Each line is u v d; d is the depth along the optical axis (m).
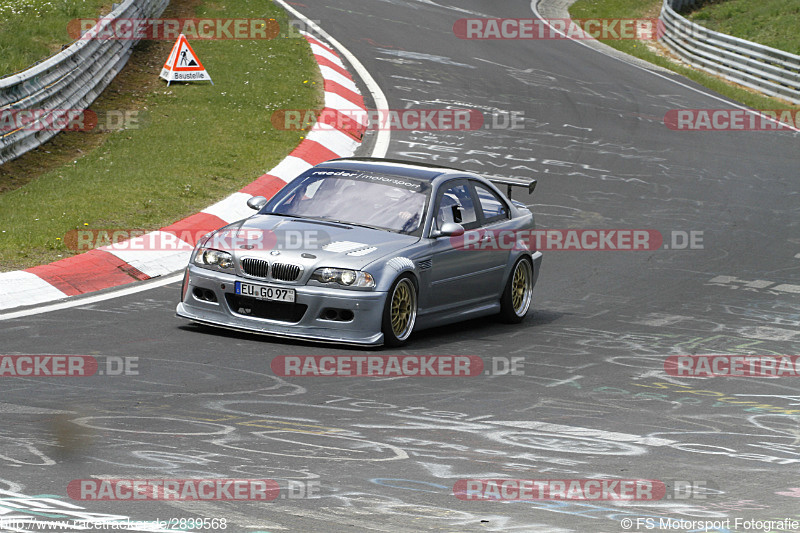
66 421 21.47
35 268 35.62
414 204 32.84
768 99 94.50
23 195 45.81
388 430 22.06
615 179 61.75
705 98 90.62
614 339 33.41
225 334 30.45
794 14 130.25
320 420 22.53
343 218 32.38
